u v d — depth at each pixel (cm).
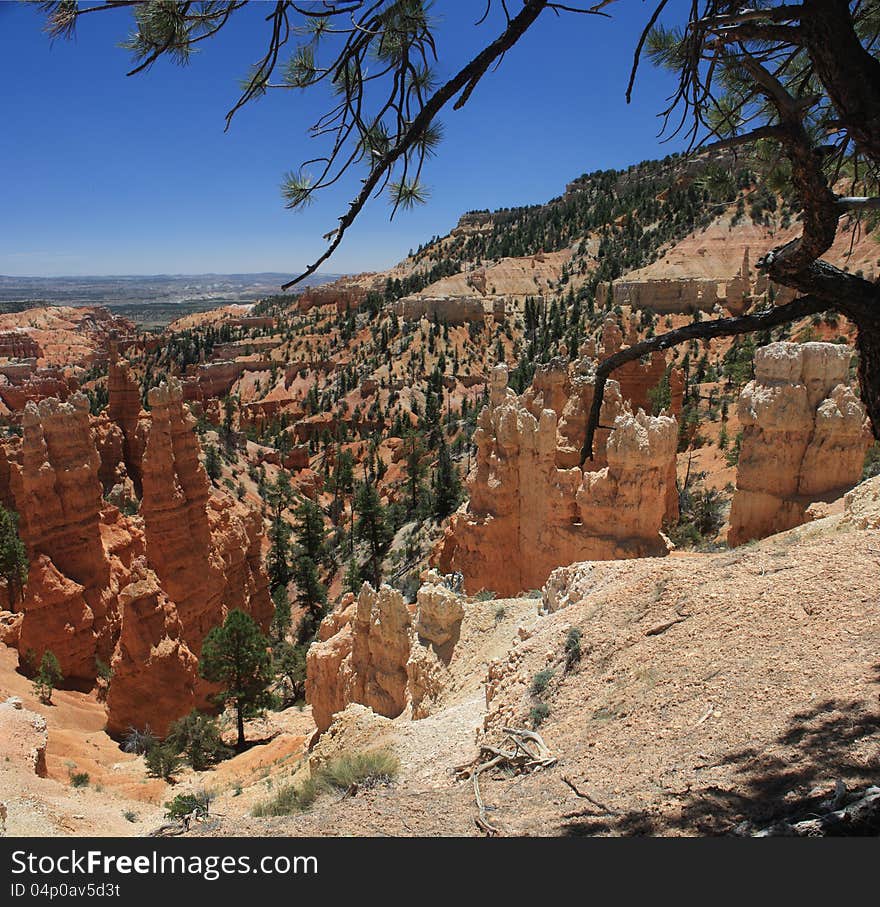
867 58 607
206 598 4241
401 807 1009
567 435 3109
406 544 6956
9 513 4456
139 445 6625
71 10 536
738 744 880
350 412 14362
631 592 1470
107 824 1772
